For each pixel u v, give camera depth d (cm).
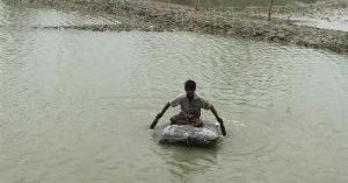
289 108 1491
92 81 1662
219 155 1126
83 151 1116
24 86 1570
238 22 3031
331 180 1041
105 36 2489
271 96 1606
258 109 1463
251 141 1213
